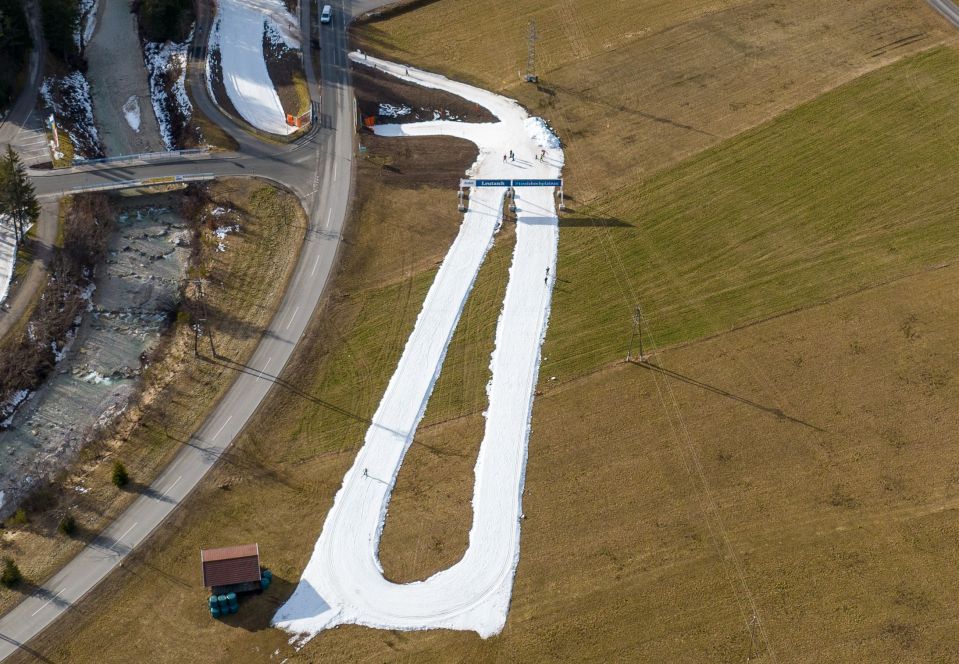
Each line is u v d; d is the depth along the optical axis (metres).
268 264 99.38
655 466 78.12
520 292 94.94
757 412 81.75
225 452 81.31
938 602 67.44
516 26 135.88
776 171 106.50
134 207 107.88
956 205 99.94
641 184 106.88
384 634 68.38
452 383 86.75
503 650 66.81
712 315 90.88
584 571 71.25
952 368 84.00
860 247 96.44
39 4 128.25
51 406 87.31
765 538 72.31
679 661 65.31
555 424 82.38
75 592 71.12
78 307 95.94
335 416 84.25
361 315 93.69
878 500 74.38
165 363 90.56
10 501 78.75
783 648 65.56
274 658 66.88
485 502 76.62
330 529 75.25
